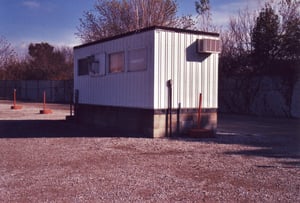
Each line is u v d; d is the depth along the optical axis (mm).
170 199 6461
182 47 13891
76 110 19219
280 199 6488
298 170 8578
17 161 9477
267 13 26000
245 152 10891
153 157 10039
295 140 13578
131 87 14680
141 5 35094
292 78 23875
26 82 47375
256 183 7477
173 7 35094
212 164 9180
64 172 8312
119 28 35625
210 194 6754
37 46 58656
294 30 24484
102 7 36531
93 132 15344
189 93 14086
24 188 7074
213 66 14586
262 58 25891
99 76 17016
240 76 27531
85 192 6824
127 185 7289
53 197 6539
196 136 13750
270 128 17938
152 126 13547
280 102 24609
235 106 27875
